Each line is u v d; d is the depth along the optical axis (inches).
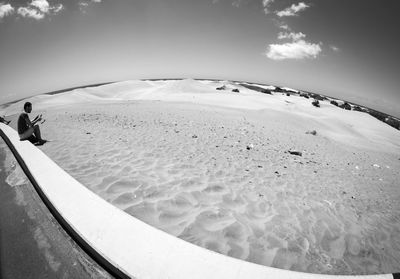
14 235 109.1
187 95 1542.8
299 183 223.3
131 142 280.1
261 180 212.5
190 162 230.4
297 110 1454.2
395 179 338.0
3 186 157.9
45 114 579.5
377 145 871.1
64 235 110.4
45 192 133.9
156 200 149.7
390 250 144.6
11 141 243.8
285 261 114.1
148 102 910.4
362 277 99.5
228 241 120.5
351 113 2010.3
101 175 177.9
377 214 192.2
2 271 88.7
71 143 259.3
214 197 164.6
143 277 86.1
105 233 104.7
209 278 87.5
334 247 135.3
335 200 201.5
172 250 98.3
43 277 87.3
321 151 419.5
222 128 462.9
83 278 89.0
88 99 1761.8
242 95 1800.0
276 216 154.8
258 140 398.6
